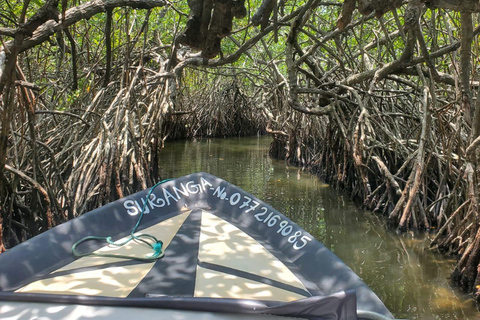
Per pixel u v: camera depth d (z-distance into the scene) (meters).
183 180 3.93
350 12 1.61
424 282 4.32
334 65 9.70
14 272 2.73
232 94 19.45
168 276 2.77
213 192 3.87
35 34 3.54
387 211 6.55
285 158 11.62
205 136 19.08
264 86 16.41
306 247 3.06
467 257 4.17
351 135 7.50
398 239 5.52
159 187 3.79
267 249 3.15
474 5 1.44
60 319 2.17
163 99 8.13
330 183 8.59
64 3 2.02
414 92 7.50
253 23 1.80
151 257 2.96
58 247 3.01
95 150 6.21
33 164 5.07
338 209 6.88
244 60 17.28
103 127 6.39
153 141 7.79
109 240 3.18
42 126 7.21
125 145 6.52
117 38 9.64
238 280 2.76
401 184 6.92
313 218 6.40
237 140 17.81
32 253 2.88
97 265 2.88
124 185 6.39
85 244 3.13
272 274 2.85
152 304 2.24
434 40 5.71
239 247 3.16
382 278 4.42
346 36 8.22
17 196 5.05
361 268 4.66
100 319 2.16
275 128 12.48
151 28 11.19
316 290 2.71
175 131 17.00
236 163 11.26
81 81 8.89
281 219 3.42
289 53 7.08
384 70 6.55
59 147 6.75
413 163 6.52
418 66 6.37
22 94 4.69
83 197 5.88
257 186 8.47
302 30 6.62
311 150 10.66
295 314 2.16
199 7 1.62
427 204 6.31
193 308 2.22
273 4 1.78
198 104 19.17
